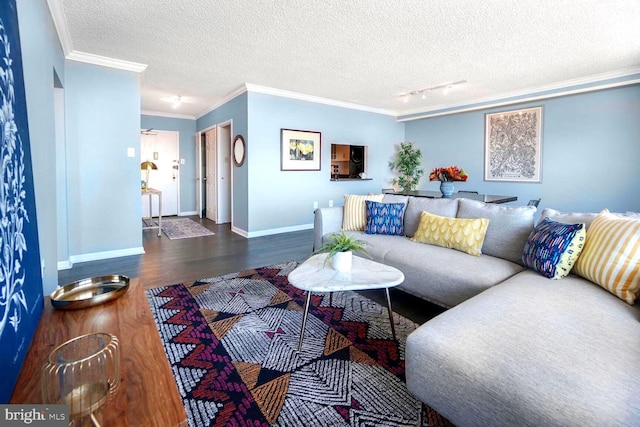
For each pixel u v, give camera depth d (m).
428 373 1.26
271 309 2.46
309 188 5.84
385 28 2.91
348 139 6.29
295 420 1.38
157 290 2.83
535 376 1.04
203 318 2.30
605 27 2.88
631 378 1.00
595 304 1.51
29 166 1.25
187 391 1.55
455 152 6.27
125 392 0.79
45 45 2.28
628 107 4.24
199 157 7.54
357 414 1.42
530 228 2.37
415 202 3.22
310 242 4.80
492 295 1.65
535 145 5.14
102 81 3.72
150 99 5.83
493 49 3.40
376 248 2.81
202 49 3.41
